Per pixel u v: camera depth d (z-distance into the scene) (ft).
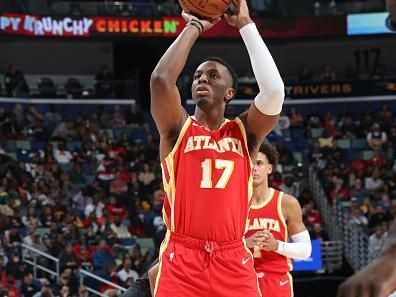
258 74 12.84
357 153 76.95
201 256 12.91
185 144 13.10
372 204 65.51
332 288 56.95
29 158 71.46
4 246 53.01
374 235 58.13
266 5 84.69
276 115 13.09
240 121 13.44
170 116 12.92
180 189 13.03
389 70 91.50
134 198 65.26
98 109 79.51
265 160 20.76
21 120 75.20
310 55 92.27
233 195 13.03
